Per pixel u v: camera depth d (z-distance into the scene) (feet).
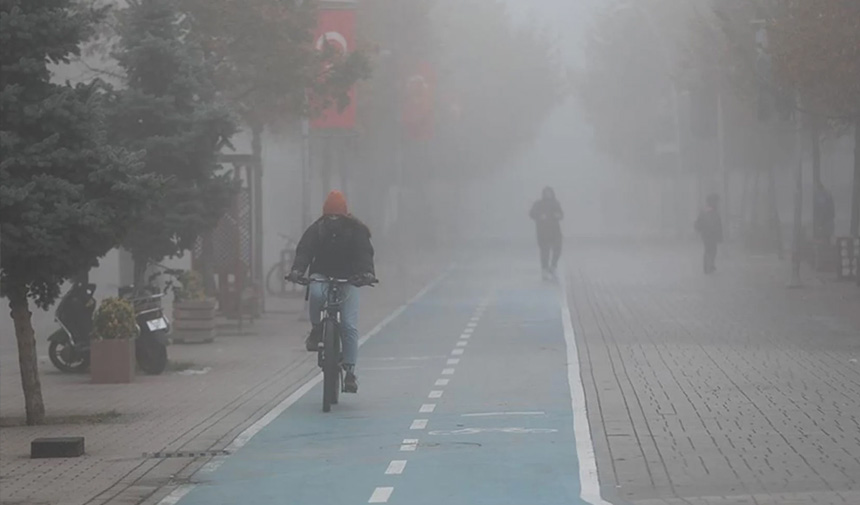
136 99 197.16
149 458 115.34
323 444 120.57
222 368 190.80
